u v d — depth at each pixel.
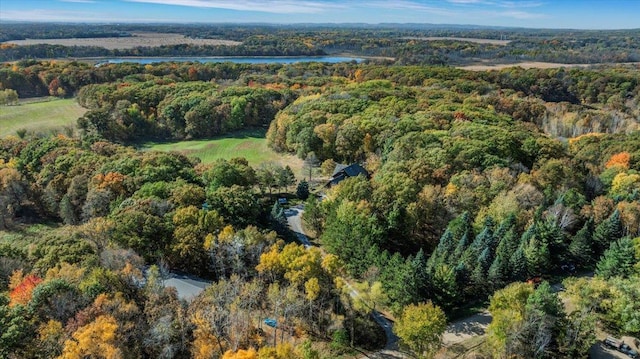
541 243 76.81
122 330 52.00
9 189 110.31
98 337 48.25
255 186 124.00
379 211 88.25
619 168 105.50
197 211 82.31
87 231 77.00
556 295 59.50
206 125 185.62
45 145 131.50
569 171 101.12
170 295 61.72
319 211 98.12
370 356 61.16
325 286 67.06
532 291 62.69
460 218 83.12
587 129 169.62
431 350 58.75
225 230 75.69
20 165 124.00
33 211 114.31
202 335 54.09
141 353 52.22
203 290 67.31
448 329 66.00
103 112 178.25
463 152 105.94
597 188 101.00
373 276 71.50
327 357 59.34
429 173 98.31
